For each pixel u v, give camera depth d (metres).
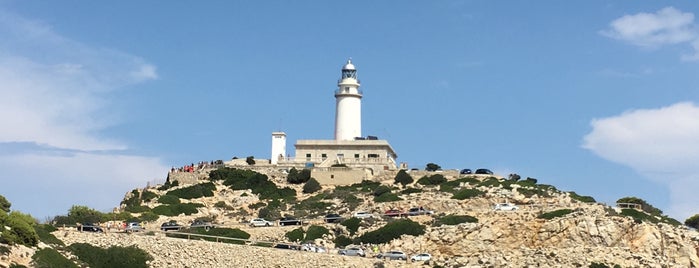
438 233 130.38
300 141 188.12
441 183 167.00
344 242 131.38
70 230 119.31
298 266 118.69
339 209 151.88
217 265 117.81
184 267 116.75
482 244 129.62
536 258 122.56
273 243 126.06
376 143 187.12
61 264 103.06
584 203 146.25
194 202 159.38
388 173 175.38
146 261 114.56
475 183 162.38
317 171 173.50
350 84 195.12
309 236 133.00
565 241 129.12
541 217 132.75
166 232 125.31
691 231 132.12
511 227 131.50
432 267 120.94
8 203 118.75
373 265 120.12
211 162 187.50
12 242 100.75
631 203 147.12
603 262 122.44
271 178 174.50
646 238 128.38
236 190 167.00
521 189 154.12
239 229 135.12
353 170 173.00
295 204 157.62
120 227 130.50
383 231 131.25
